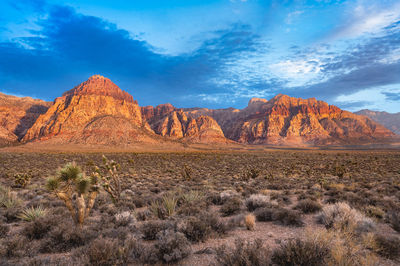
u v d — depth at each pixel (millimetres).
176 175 29875
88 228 6699
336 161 56344
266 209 8031
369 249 4836
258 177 26922
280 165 47469
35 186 18750
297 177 26828
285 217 7395
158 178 26438
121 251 4414
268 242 5480
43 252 5297
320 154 105125
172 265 4363
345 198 10961
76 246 5379
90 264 4082
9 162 47688
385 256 4473
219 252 4488
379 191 14219
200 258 4637
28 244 5383
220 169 39781
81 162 52906
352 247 4445
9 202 11039
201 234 5852
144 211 9227
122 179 24172
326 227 6535
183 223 6047
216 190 16609
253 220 6816
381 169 36219
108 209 9922
